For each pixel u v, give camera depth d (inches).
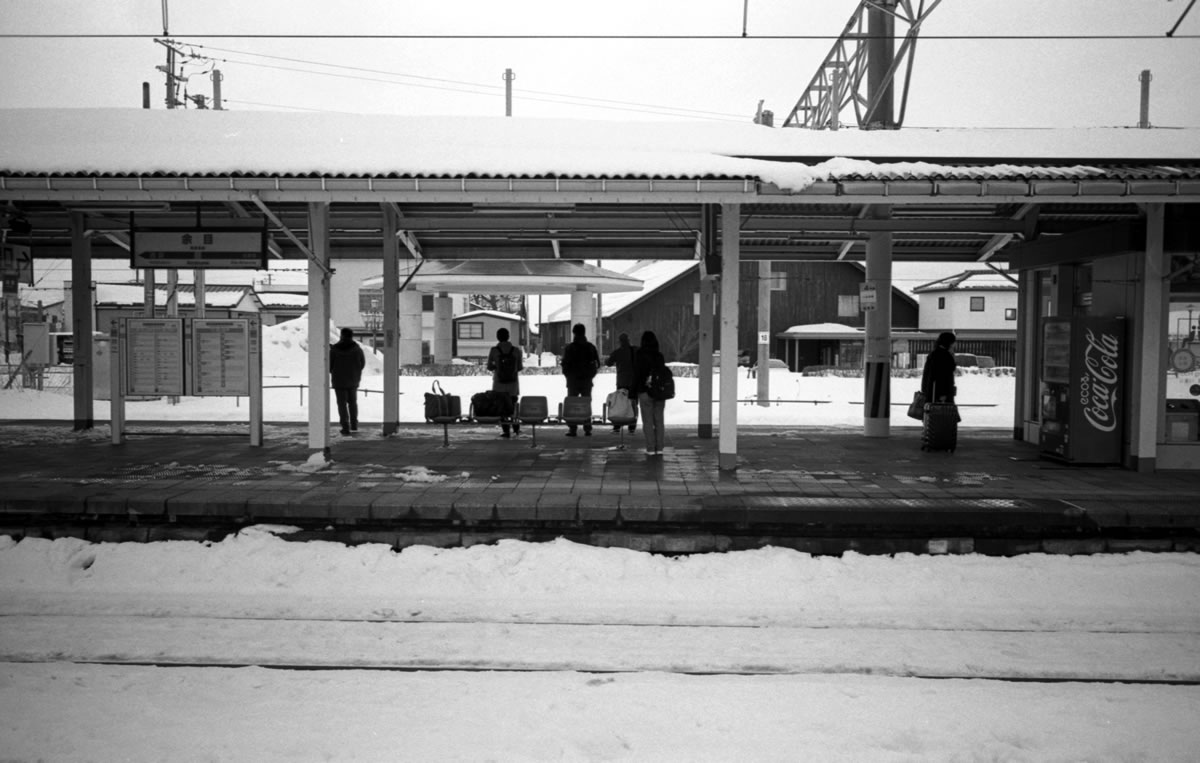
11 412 769.6
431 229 568.4
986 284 2150.6
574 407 498.9
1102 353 438.3
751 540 341.4
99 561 325.1
